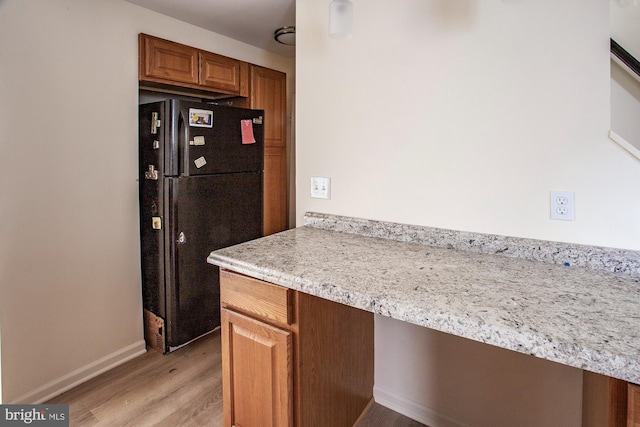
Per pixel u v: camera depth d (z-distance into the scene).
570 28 1.17
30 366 1.82
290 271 1.15
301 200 1.88
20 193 1.75
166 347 2.32
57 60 1.85
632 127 1.16
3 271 1.71
